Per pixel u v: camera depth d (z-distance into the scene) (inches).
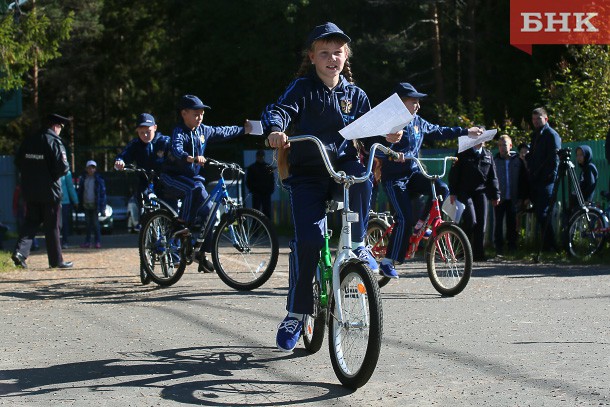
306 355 253.1
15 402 207.8
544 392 207.6
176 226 412.2
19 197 848.3
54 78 1926.7
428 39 1314.0
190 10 1523.1
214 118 1596.9
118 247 765.9
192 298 373.7
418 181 385.4
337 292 215.8
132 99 1935.3
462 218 540.7
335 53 235.1
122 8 1859.0
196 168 407.2
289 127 241.1
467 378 222.5
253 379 225.6
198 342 273.6
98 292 404.5
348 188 223.6
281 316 321.1
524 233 617.6
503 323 298.7
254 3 1289.4
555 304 340.2
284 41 1326.3
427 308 336.2
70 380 227.3
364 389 214.2
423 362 241.0
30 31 681.0
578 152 561.9
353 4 1288.1
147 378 228.1
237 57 1374.3
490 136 391.2
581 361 238.2
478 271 470.9
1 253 651.5
